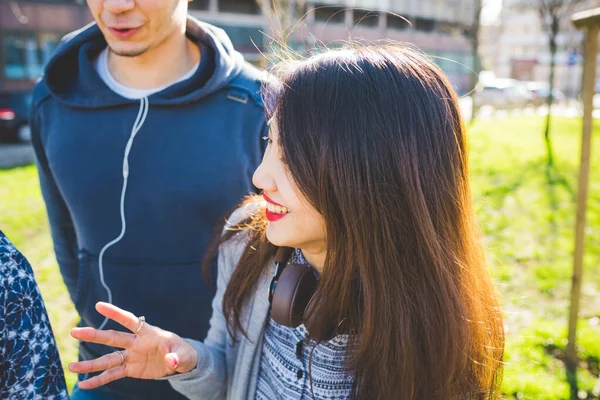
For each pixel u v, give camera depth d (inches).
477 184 312.3
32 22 688.4
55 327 137.0
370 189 36.4
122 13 54.8
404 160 36.6
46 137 65.3
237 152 61.5
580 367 115.0
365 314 38.4
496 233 215.0
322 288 39.3
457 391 41.3
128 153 61.2
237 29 933.8
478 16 662.5
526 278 165.5
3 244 36.5
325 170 36.2
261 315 45.4
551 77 513.3
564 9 598.9
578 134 534.6
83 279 65.2
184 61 64.2
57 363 38.1
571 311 114.8
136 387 62.6
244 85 63.6
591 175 332.8
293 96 37.5
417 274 38.2
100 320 65.0
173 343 42.3
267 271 45.5
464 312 39.6
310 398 42.6
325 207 37.0
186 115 61.4
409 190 36.9
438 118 38.2
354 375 41.3
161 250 62.2
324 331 40.1
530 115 799.1
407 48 41.6
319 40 55.1
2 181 324.8
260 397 46.0
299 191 37.7
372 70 37.4
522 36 1808.6
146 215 61.6
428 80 38.6
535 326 129.9
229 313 46.9
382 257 37.6
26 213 249.9
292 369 43.4
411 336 38.5
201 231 62.5
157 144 61.1
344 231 37.5
